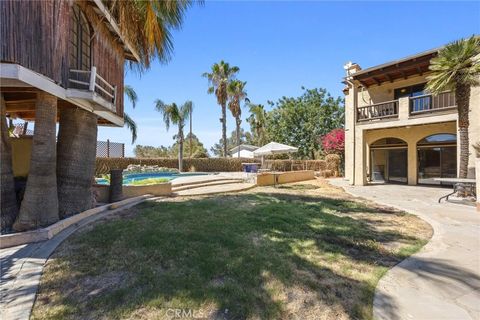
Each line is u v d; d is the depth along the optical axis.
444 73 9.84
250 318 2.52
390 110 15.45
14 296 2.83
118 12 6.95
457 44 9.45
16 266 3.55
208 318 2.50
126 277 3.24
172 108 21.97
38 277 3.24
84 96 5.66
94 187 7.66
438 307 2.76
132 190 8.88
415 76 14.47
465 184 9.61
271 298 2.86
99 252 4.00
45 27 4.95
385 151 16.56
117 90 8.22
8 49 4.21
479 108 11.09
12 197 5.21
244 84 29.69
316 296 2.93
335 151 22.64
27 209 4.89
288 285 3.13
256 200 8.84
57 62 5.28
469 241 4.91
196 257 3.81
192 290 2.94
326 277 3.39
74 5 6.05
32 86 4.75
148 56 8.10
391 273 3.55
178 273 3.34
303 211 7.17
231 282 3.15
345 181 16.94
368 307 2.76
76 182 6.18
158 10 6.97
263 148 17.17
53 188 5.27
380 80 15.61
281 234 5.05
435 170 14.16
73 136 6.22
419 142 14.70
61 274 3.32
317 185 14.41
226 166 24.84
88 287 3.01
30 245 4.32
